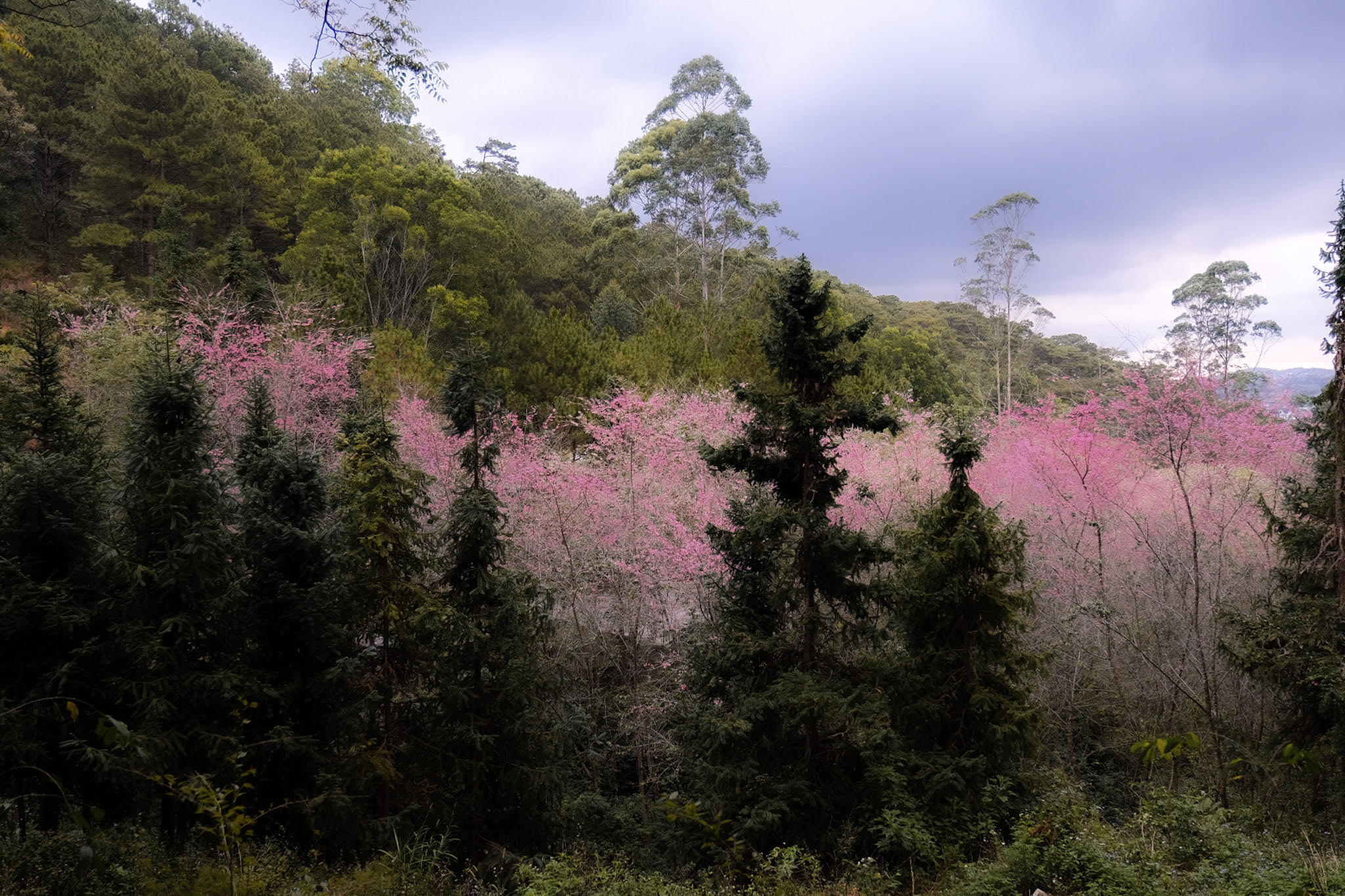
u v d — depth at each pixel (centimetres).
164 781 746
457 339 3036
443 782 962
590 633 1433
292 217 4281
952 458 983
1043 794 913
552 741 1016
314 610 870
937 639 984
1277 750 1037
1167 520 1453
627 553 1444
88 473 862
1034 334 5706
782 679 935
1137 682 1342
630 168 5203
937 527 972
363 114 5906
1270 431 1407
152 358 892
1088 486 1445
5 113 3453
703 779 980
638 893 765
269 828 866
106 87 3672
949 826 857
